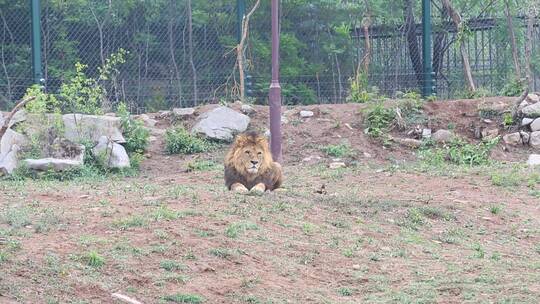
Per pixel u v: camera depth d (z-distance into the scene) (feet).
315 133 60.80
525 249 36.27
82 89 56.39
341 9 74.13
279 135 51.83
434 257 33.53
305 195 41.78
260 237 32.63
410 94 65.21
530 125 61.82
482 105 64.13
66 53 63.21
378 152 59.11
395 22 73.56
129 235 30.78
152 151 57.88
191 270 28.35
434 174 51.39
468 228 39.06
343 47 73.46
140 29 65.57
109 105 62.23
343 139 60.23
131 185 44.27
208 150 58.75
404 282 29.84
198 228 32.40
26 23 61.67
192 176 50.62
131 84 64.95
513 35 73.97
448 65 77.10
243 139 40.93
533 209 43.29
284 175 51.16
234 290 27.35
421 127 62.13
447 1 75.87
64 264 27.22
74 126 53.52
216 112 61.26
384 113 62.64
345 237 34.60
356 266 31.19
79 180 47.93
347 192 44.75
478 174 51.52
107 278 26.84
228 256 29.91
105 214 33.58
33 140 51.49
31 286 25.40
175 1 66.49
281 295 27.50
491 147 59.88
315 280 29.45
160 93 65.82
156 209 34.81
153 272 27.76
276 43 51.78
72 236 30.25
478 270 31.65
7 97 60.75
